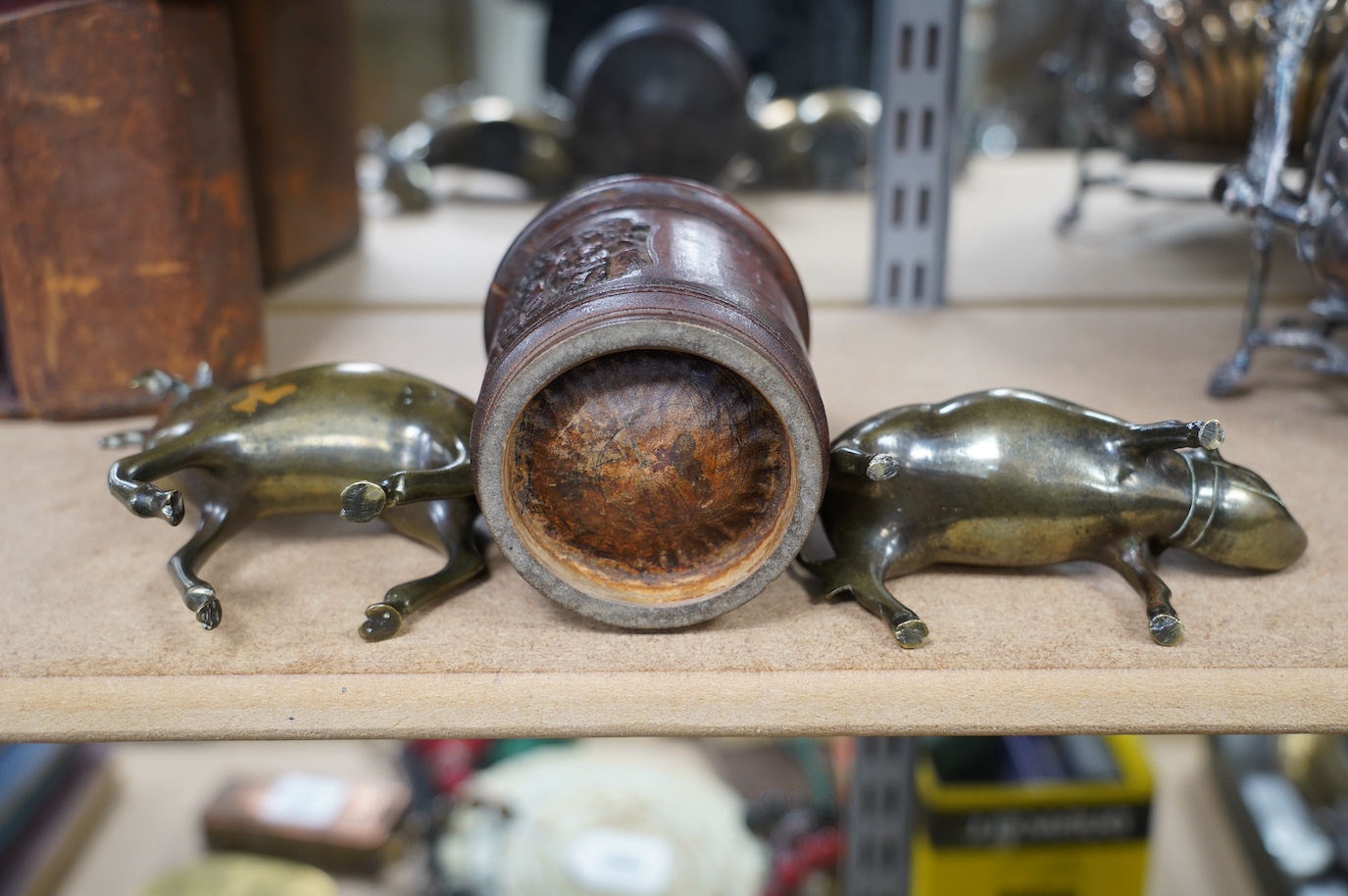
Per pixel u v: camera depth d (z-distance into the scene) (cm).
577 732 55
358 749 120
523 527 54
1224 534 57
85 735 55
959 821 90
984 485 57
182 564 57
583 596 55
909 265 100
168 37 74
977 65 200
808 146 158
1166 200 130
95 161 74
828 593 58
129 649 57
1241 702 54
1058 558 59
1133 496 57
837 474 58
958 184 166
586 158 150
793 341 53
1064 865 91
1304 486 67
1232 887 104
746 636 57
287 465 60
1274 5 74
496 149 153
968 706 54
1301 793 107
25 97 72
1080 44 129
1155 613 55
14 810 103
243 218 81
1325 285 71
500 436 52
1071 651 56
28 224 74
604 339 51
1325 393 78
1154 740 121
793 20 164
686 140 146
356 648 56
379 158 158
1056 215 143
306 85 115
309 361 88
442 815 104
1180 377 82
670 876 96
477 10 216
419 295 107
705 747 116
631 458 53
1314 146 72
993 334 92
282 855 105
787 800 105
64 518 67
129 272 76
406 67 216
